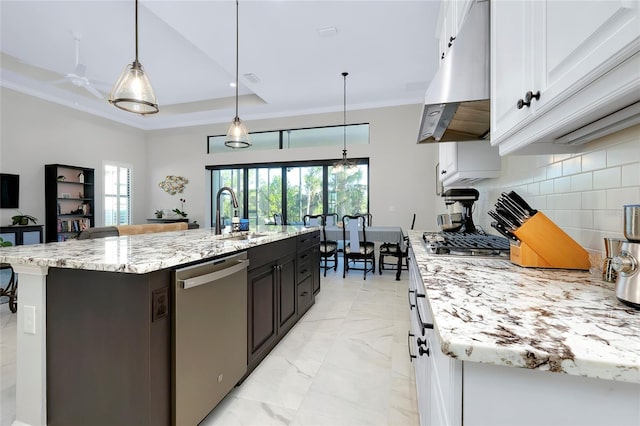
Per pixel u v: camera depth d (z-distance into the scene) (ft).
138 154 23.75
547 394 1.62
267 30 10.78
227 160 22.20
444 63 4.54
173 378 4.14
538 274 3.36
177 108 20.98
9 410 5.16
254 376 6.21
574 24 2.06
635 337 1.72
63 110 18.80
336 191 20.25
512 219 3.95
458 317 2.05
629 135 2.91
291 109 20.07
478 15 4.26
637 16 1.55
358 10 9.75
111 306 3.99
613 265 2.38
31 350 4.41
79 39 12.55
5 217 16.08
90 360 4.10
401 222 18.67
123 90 6.45
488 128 5.80
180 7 9.42
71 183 18.89
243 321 5.84
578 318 2.03
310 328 8.64
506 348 1.61
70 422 4.22
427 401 3.27
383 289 12.84
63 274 4.23
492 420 1.71
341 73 14.55
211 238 7.14
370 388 5.81
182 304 4.27
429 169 18.25
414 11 9.83
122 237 7.50
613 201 3.14
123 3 10.32
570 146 3.69
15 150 16.56
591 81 1.97
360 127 19.77
